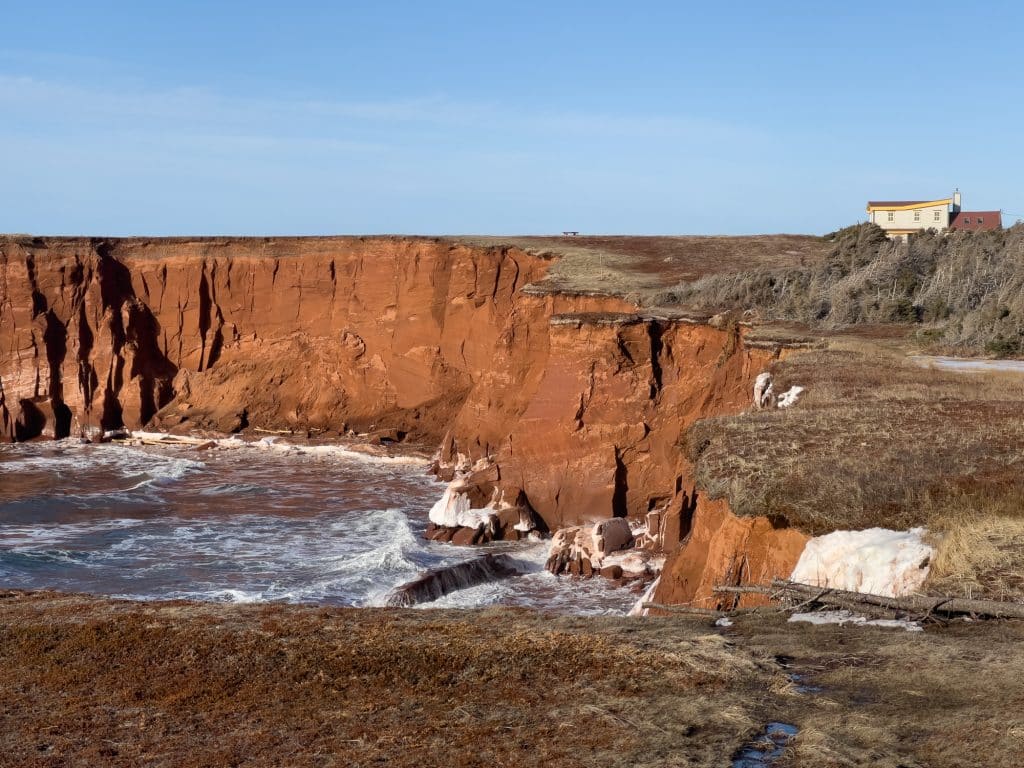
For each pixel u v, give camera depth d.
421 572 33.78
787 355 35.38
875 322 41.41
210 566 35.66
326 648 14.09
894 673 11.85
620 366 39.84
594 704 11.52
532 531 38.31
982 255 44.34
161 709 12.25
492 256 58.56
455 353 59.25
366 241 63.50
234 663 13.74
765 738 10.34
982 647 12.51
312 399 63.38
